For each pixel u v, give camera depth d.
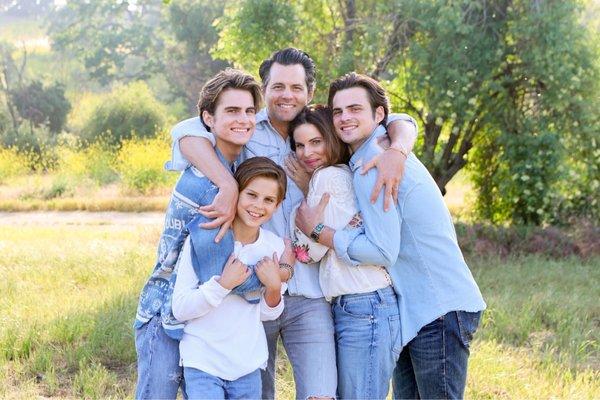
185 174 3.46
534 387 5.36
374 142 3.60
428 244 3.56
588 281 9.40
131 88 35.47
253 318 3.42
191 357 3.34
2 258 9.81
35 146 31.92
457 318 3.57
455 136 12.62
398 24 11.82
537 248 11.20
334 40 12.19
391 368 3.57
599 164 12.12
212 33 41.72
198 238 3.30
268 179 3.36
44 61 57.78
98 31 55.12
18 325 6.38
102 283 8.45
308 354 3.59
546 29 11.37
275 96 3.72
